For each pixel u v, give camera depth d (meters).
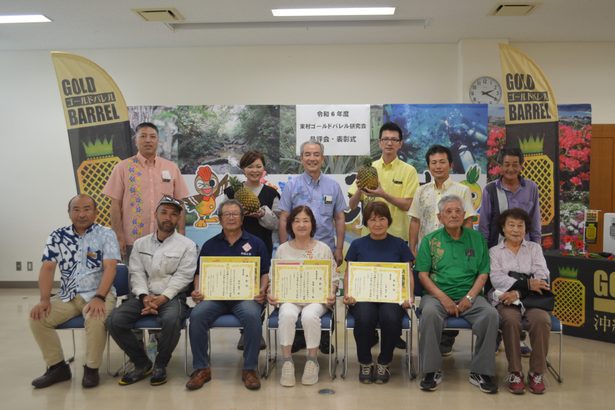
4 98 6.58
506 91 4.61
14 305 5.58
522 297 3.19
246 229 3.73
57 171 6.60
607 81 6.30
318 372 3.32
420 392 3.06
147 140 3.80
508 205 3.76
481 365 3.08
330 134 5.46
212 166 5.51
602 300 4.10
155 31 5.80
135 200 3.79
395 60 6.34
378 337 4.09
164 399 2.96
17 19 5.39
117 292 3.49
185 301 3.38
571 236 5.90
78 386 3.18
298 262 3.27
